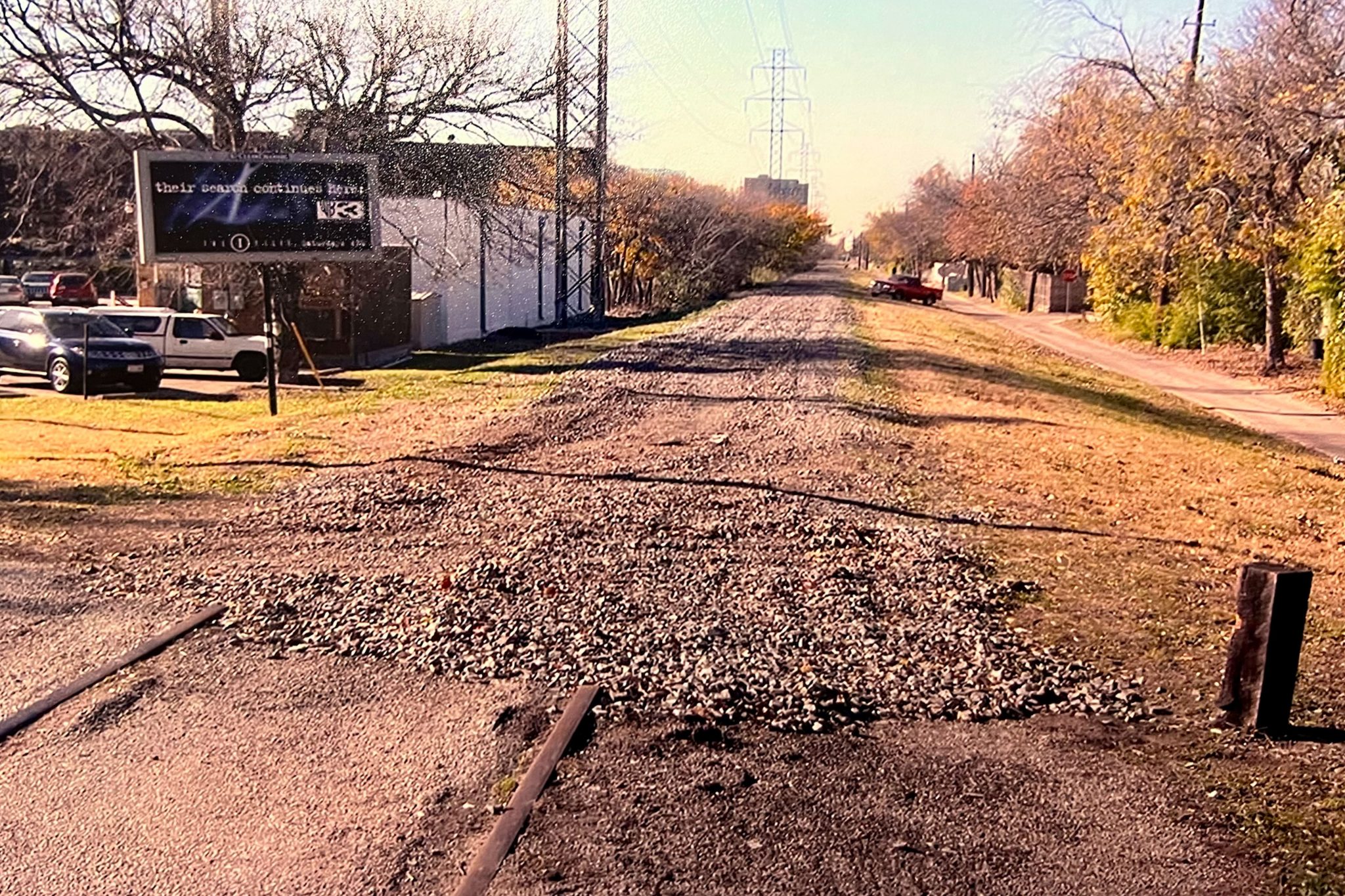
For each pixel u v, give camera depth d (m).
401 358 28.44
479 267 35.09
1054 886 4.07
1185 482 14.34
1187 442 19.06
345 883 4.07
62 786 4.80
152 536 9.01
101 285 49.91
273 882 4.08
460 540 9.05
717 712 5.61
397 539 9.08
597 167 41.19
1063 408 22.36
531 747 5.19
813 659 6.42
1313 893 4.00
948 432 16.92
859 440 15.07
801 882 4.07
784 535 9.52
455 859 4.23
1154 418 23.14
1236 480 15.05
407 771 4.95
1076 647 6.80
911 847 4.33
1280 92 24.75
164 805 4.64
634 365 24.98
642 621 6.98
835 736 5.39
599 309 42.22
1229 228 28.38
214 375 23.98
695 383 21.86
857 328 39.41
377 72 23.11
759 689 5.94
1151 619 7.38
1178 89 30.14
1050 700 5.95
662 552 8.78
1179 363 35.12
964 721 5.64
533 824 4.45
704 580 8.02
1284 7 25.16
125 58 21.33
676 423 16.47
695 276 56.75
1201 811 4.64
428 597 7.39
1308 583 5.47
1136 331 42.59
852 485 11.87
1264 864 4.21
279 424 15.45
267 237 17.08
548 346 30.70
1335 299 25.89
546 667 6.14
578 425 15.97
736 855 4.24
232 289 26.53
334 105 22.84
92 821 4.51
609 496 10.98
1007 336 45.72
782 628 6.96
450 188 26.34
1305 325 32.22
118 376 19.81
